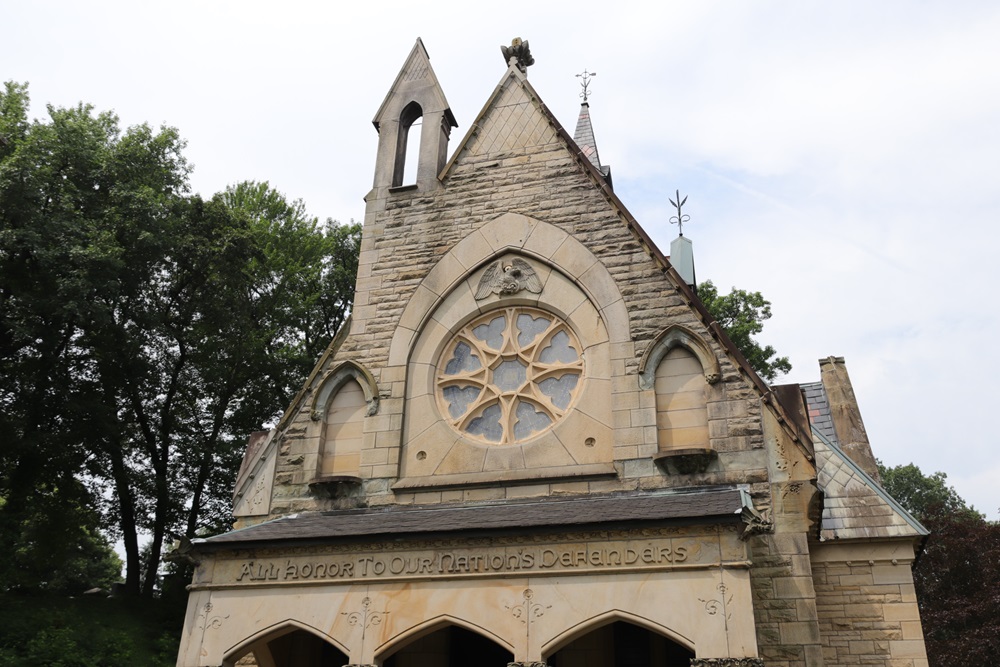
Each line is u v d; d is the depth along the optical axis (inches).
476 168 704.4
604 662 532.1
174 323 1347.2
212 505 1448.1
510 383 622.8
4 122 1173.1
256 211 1706.4
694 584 426.6
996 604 1366.9
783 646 482.0
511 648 438.6
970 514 1768.0
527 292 641.6
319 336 1678.2
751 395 552.4
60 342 1181.7
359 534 485.7
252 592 495.8
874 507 673.0
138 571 1288.1
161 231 1251.2
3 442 1063.6
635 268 617.6
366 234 706.8
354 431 635.5
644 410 568.4
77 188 1181.1
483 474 582.6
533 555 457.4
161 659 1065.5
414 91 771.4
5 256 1091.3
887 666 613.3
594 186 660.7
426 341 650.8
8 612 990.4
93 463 1239.5
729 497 482.6
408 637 459.8
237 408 1513.3
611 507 497.7
